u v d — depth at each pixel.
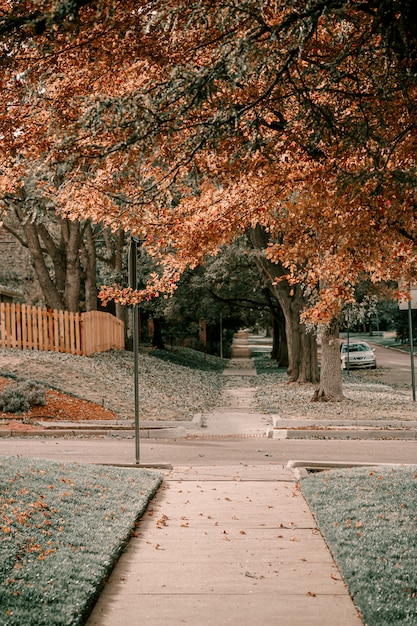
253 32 6.30
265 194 9.08
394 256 9.19
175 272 11.06
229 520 8.57
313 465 12.45
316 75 7.55
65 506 8.20
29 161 8.81
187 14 6.92
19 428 17.58
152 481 10.61
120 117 6.58
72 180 8.11
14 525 6.98
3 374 21.66
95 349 31.30
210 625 5.34
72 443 15.93
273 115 8.64
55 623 5.02
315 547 7.42
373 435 17.12
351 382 33.16
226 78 6.32
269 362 53.38
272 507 9.26
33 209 11.33
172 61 7.54
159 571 6.62
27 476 9.27
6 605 5.24
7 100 8.10
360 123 7.07
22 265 43.91
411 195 7.26
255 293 42.97
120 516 8.27
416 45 6.34
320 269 10.38
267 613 5.58
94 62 7.43
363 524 7.69
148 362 34.16
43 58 7.04
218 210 9.36
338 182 6.96
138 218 9.18
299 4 6.54
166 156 7.89
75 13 5.41
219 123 6.79
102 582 6.11
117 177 8.41
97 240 43.03
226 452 14.76
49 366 23.73
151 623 5.38
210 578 6.43
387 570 6.15
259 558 7.04
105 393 22.19
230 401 25.97
